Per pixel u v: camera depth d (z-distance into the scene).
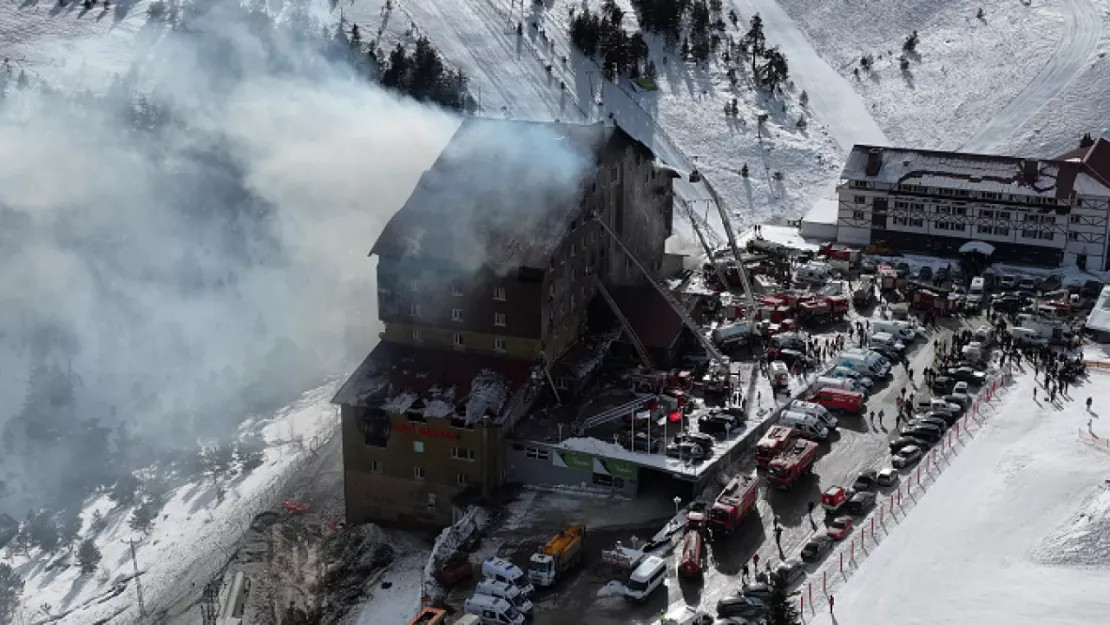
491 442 84.81
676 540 77.81
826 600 69.50
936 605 68.12
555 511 83.12
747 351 105.12
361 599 78.38
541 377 89.69
